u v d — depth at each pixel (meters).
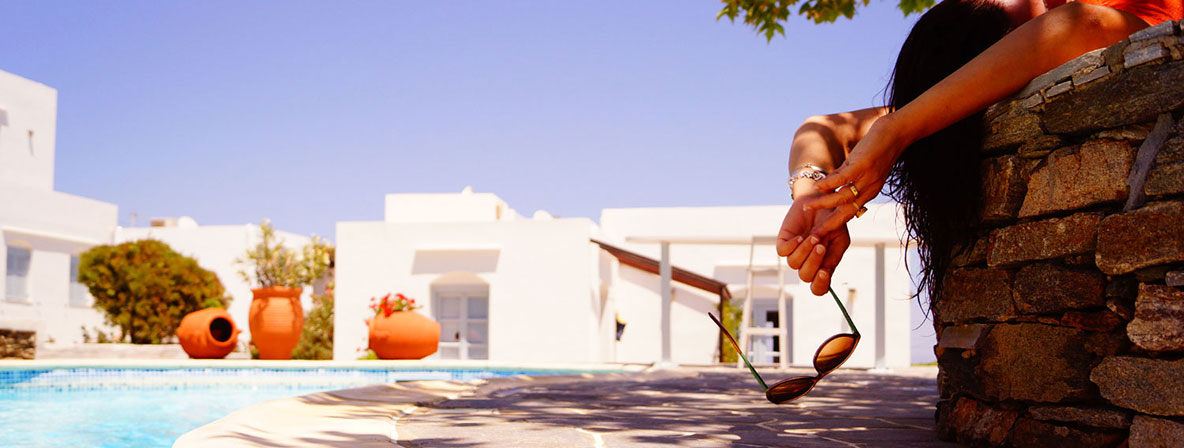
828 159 2.98
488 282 18.64
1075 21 2.55
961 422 2.99
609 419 4.06
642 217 22.78
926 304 3.32
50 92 27.95
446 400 5.36
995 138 2.74
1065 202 2.39
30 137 26.94
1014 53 2.58
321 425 3.51
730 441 3.13
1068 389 2.36
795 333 20.83
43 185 27.53
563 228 18.44
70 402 8.74
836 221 2.64
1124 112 2.17
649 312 21.84
